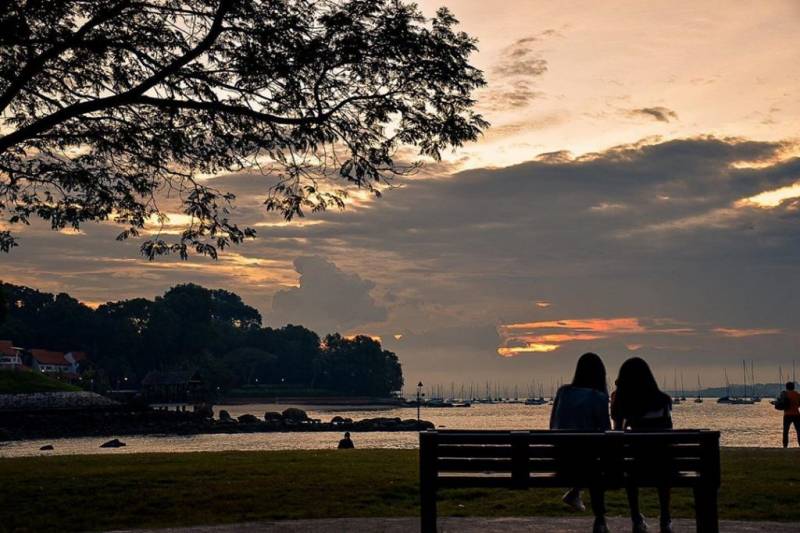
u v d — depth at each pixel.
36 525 11.95
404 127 16.61
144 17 15.99
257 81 15.52
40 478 15.99
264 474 16.36
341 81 16.16
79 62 16.55
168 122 16.28
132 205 17.92
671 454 8.98
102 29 15.73
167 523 11.84
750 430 99.12
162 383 187.25
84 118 16.31
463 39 16.36
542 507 12.74
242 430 109.75
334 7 15.71
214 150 16.69
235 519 12.02
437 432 9.24
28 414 101.12
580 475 9.00
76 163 17.30
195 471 16.92
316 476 15.91
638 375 10.31
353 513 12.39
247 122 16.27
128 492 14.27
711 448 8.99
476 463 9.10
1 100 14.59
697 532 9.12
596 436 9.02
